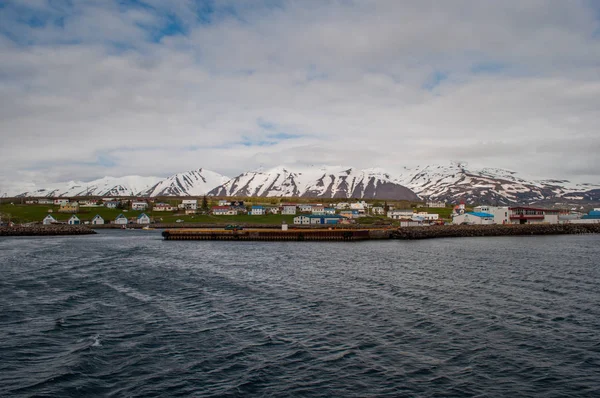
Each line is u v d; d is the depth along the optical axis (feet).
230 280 225.76
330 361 112.57
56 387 96.48
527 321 145.79
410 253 367.45
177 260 317.22
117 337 129.90
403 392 96.53
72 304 169.99
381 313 156.35
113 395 93.81
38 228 655.76
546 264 286.25
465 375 104.63
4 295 185.16
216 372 105.81
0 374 102.89
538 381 101.81
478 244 470.39
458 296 183.42
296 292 193.47
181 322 146.00
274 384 99.81
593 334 132.77
